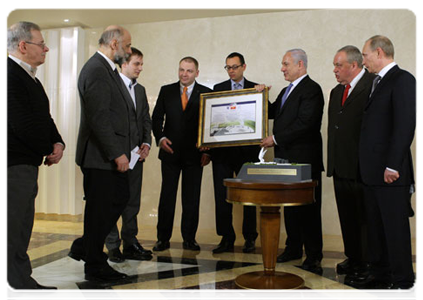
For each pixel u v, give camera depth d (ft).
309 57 16.88
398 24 16.05
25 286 8.28
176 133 13.56
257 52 17.46
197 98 13.71
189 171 13.62
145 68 18.65
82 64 19.25
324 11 16.78
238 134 12.56
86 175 9.66
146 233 16.57
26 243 8.36
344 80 10.57
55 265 11.39
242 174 9.53
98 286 9.45
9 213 7.72
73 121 18.98
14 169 7.76
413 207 15.84
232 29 17.76
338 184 10.74
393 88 8.45
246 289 8.91
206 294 8.89
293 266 11.30
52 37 19.26
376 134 8.71
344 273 10.54
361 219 10.40
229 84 14.01
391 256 8.43
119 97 9.78
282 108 11.73
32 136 7.89
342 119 10.53
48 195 19.39
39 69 19.47
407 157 8.52
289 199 8.61
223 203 13.25
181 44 18.31
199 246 13.71
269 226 9.36
